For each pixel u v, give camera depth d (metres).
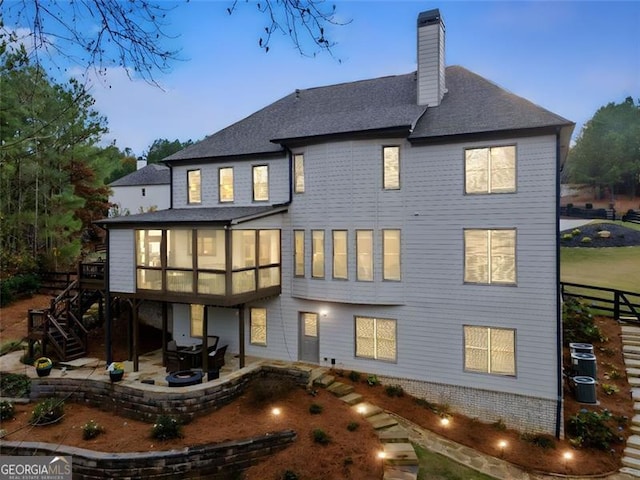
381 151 14.10
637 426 11.94
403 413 12.88
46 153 24.67
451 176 13.39
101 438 11.06
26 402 13.56
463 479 9.80
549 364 12.27
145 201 44.69
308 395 13.20
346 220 14.55
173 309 18.33
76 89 20.45
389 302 14.12
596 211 36.94
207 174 17.94
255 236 15.15
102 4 4.02
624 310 18.72
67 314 16.78
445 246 13.51
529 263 12.49
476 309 13.14
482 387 13.05
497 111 13.43
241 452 10.23
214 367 14.23
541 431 12.27
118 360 16.09
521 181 12.55
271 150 16.25
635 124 48.28
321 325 15.42
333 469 9.49
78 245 27.62
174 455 9.93
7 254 24.44
